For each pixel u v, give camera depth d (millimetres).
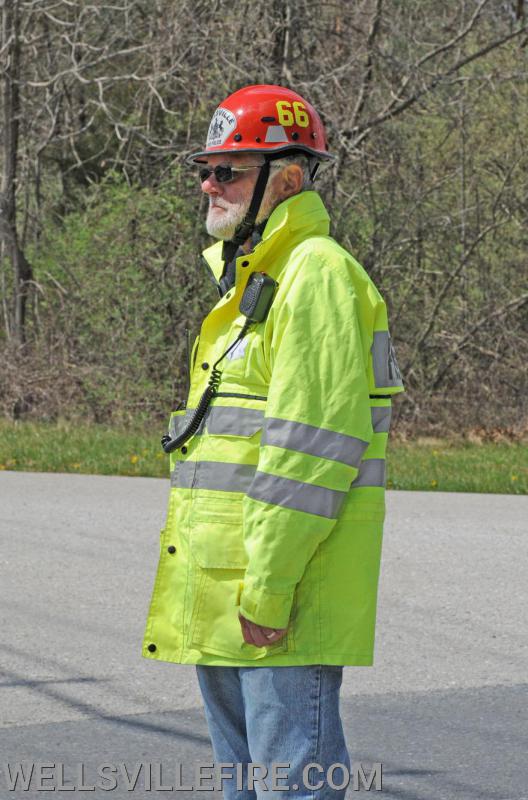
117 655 17344
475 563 23562
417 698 15789
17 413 55000
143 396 54500
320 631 8820
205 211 54250
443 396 57750
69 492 31062
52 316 57438
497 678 16641
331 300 8719
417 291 59219
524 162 59969
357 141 54438
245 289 9164
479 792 12797
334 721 9008
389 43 56219
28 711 15031
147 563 23016
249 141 9383
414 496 31812
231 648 8914
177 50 52656
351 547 8875
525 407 57500
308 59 54156
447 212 58438
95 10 55438
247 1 52531
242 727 9648
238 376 9133
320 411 8531
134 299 54875
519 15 58781
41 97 60156
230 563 8922
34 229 60688
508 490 33844
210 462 9094
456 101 55625
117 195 54406
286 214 9203
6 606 19875
